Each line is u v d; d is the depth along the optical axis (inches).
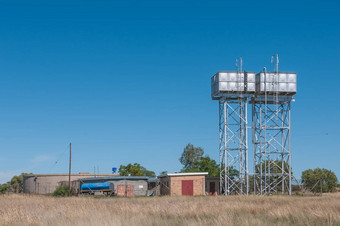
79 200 1820.9
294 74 3090.6
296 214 986.7
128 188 3196.4
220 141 3070.9
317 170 4623.5
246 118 3031.5
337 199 1740.9
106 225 805.2
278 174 2962.6
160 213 1123.9
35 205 1456.7
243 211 1159.6
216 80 3085.6
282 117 3065.9
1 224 874.1
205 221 867.4
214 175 4197.8
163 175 3125.0
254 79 3058.6
